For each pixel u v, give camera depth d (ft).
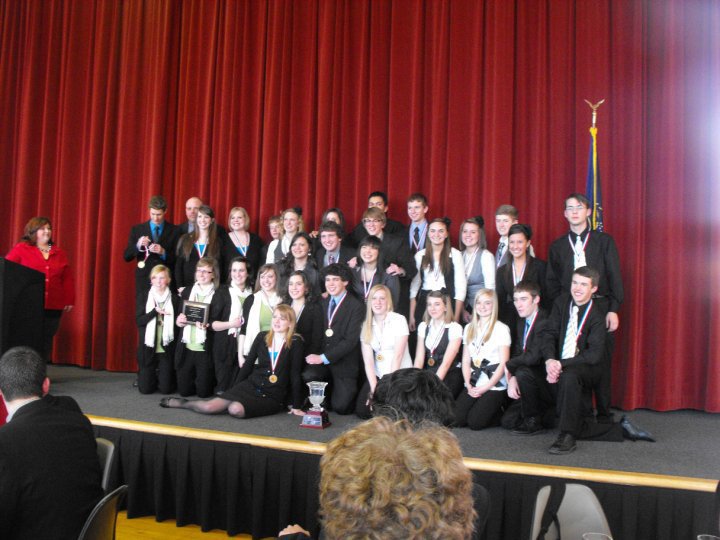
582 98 17.71
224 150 20.90
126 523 12.80
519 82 18.25
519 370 14.07
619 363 17.15
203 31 21.29
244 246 18.71
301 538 4.89
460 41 18.70
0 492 6.64
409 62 19.17
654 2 17.28
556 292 15.72
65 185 22.40
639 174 17.10
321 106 19.90
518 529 11.12
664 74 17.08
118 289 21.42
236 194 20.94
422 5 19.03
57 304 18.06
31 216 22.97
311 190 20.18
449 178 18.70
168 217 21.74
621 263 17.33
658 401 16.76
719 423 15.37
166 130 21.67
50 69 22.74
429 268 16.47
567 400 12.94
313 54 20.11
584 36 17.74
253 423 14.06
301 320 15.93
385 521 3.17
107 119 21.97
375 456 3.37
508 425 14.29
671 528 10.55
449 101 18.80
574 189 17.88
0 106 23.31
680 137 16.96
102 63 22.09
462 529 3.30
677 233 16.88
